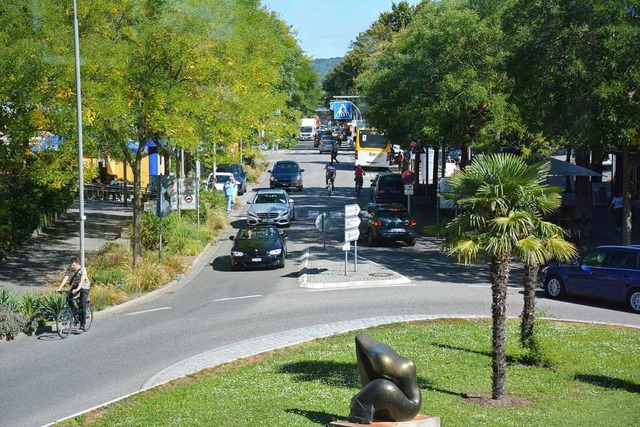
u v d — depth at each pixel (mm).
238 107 33906
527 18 31094
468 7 41000
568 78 29312
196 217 43000
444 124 41812
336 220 49188
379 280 29859
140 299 27516
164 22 28641
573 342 20656
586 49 29312
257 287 29734
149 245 35406
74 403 16328
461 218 15727
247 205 55125
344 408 15070
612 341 20812
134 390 17203
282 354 19891
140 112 29062
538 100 30672
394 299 26984
